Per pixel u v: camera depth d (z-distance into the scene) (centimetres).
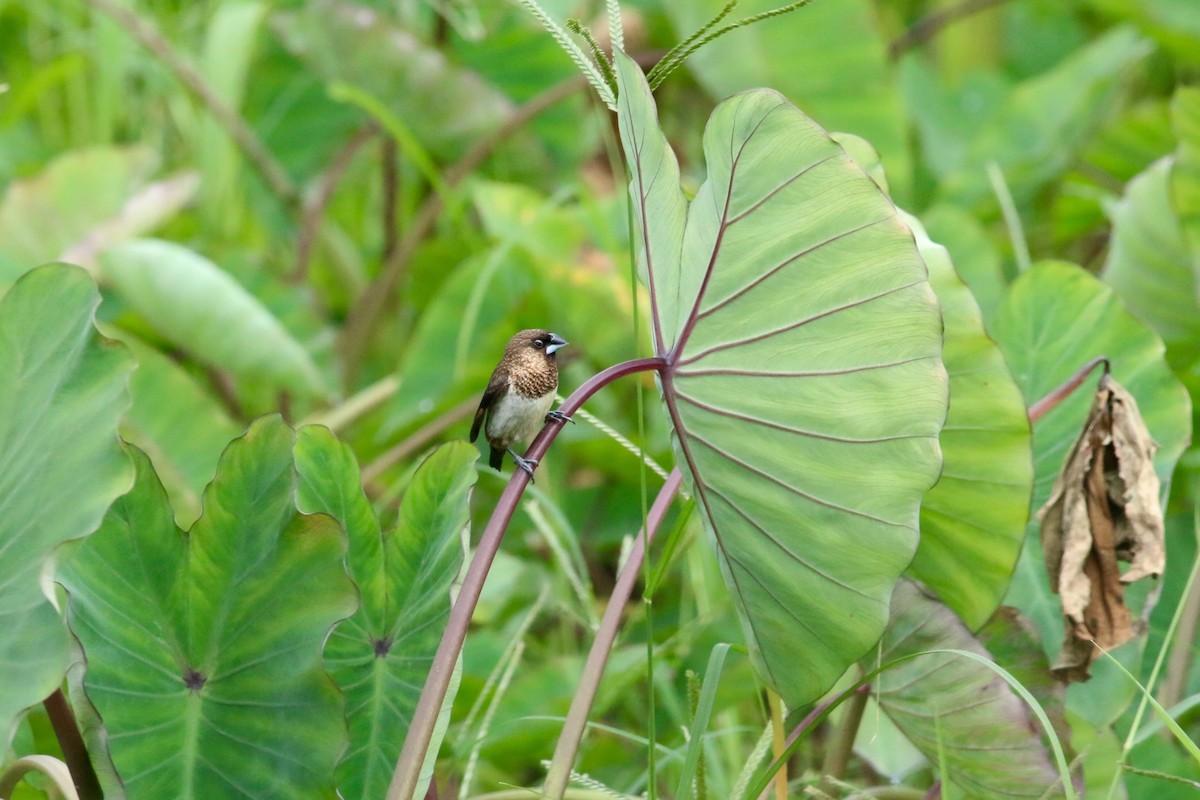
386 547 544
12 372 530
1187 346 629
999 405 559
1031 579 582
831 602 543
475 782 602
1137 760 579
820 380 539
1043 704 563
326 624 535
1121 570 582
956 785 561
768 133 535
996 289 656
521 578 631
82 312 531
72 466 527
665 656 607
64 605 530
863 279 537
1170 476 579
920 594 555
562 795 539
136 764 533
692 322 540
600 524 688
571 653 620
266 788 534
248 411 815
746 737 610
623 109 535
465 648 607
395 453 658
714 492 545
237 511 534
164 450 633
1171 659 580
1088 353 583
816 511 541
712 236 538
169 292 641
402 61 830
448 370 727
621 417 706
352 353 788
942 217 677
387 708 544
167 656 534
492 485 682
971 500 562
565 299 675
